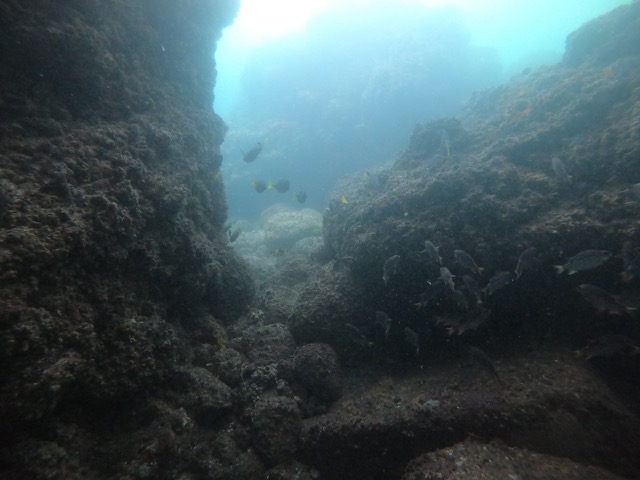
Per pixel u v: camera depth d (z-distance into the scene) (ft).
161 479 11.74
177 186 16.83
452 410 13.83
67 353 9.57
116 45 20.18
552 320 16.72
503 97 37.04
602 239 15.46
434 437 13.57
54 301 9.83
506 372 15.34
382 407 15.33
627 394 14.08
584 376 13.92
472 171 20.77
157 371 13.03
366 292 20.70
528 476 11.10
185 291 16.46
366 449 14.34
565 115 22.21
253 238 53.98
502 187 19.36
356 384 18.45
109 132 15.92
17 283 8.90
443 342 19.08
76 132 14.82
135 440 11.73
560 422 12.57
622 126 18.72
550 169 20.10
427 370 18.15
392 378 18.49
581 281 15.83
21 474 8.71
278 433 15.11
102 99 17.60
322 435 14.87
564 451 12.05
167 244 15.23
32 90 14.32
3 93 13.28
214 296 19.84
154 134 19.33
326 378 17.53
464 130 28.96
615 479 11.00
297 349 18.85
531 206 17.97
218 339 18.06
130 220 12.86
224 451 13.79
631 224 14.98
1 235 9.02
